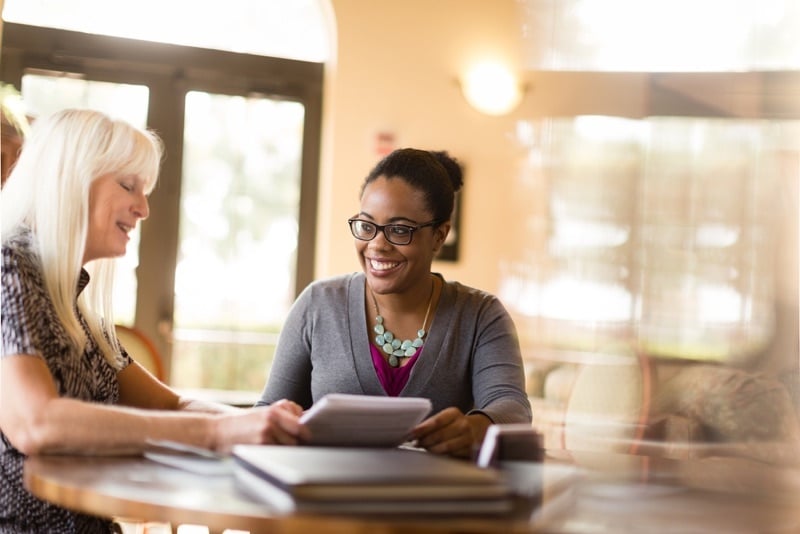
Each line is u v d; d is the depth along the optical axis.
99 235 1.69
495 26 5.12
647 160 2.96
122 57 5.12
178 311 5.22
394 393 2.02
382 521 1.02
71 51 5.03
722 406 2.24
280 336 2.14
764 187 2.83
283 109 5.38
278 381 2.11
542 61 3.25
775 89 2.87
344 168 5.27
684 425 2.31
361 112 5.28
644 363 2.62
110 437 1.42
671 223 2.86
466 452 1.58
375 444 1.50
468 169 5.20
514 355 2.05
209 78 5.26
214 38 5.27
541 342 3.47
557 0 3.08
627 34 2.99
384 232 1.96
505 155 4.85
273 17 5.36
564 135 3.23
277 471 1.12
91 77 5.08
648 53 2.96
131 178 1.72
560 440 2.52
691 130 2.92
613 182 2.99
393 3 5.31
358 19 5.29
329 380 2.04
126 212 1.72
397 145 5.29
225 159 5.30
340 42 5.27
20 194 1.66
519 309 3.60
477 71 5.15
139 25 5.15
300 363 2.11
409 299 2.03
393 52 5.31
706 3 2.90
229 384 5.28
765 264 2.70
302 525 1.01
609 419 2.56
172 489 1.18
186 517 1.07
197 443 1.44
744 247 2.75
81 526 1.57
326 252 5.25
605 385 2.66
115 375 1.83
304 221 5.40
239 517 1.04
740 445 2.13
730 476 1.60
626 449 2.30
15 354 1.47
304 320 2.10
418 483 1.09
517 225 4.34
